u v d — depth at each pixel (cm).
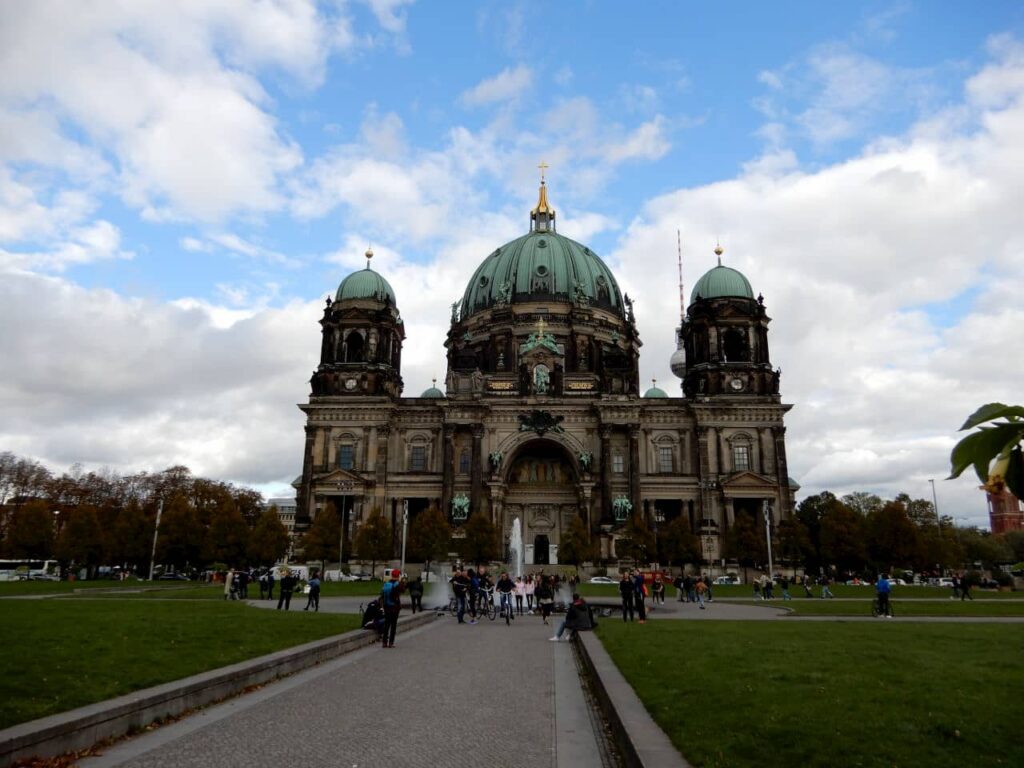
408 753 1324
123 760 1261
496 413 11388
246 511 15925
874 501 16450
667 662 2214
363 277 12356
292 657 2256
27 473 14288
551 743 1420
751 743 1226
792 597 7162
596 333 13262
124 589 7200
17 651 2066
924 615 4609
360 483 10956
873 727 1343
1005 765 1125
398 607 3014
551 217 16138
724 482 10756
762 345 11625
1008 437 557
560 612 5259
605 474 10919
